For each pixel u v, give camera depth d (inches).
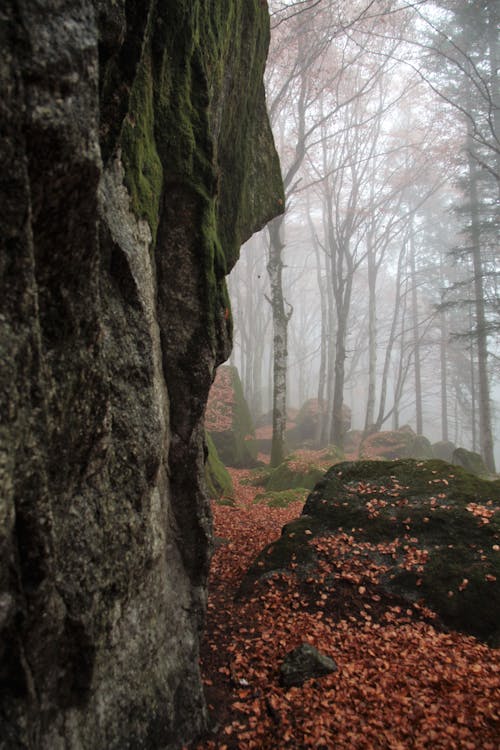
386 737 146.1
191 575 167.8
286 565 253.3
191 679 149.9
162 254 161.9
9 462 80.3
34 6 81.7
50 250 92.6
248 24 238.4
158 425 136.2
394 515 265.4
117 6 106.1
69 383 99.3
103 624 112.8
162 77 159.0
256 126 259.6
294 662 177.2
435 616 214.7
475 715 153.1
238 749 143.9
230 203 225.1
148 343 135.6
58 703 102.1
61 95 85.4
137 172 139.9
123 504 122.6
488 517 245.9
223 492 483.2
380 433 1007.6
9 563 83.3
